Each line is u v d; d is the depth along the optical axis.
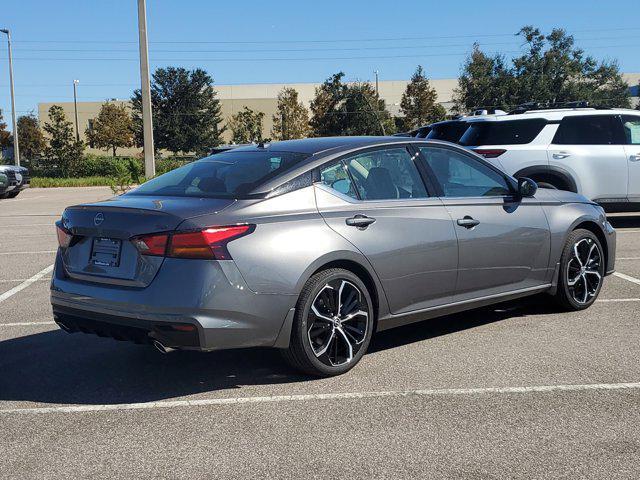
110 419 4.04
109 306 4.31
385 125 56.75
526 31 52.72
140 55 18.72
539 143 10.38
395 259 4.91
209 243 4.13
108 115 75.50
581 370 4.75
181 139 77.94
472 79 52.88
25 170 25.16
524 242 5.80
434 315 5.32
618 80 55.12
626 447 3.54
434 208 5.21
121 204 4.53
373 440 3.68
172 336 4.12
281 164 4.79
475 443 3.62
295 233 4.44
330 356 4.69
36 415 4.12
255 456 3.51
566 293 6.23
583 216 6.30
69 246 4.69
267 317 4.31
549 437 3.68
